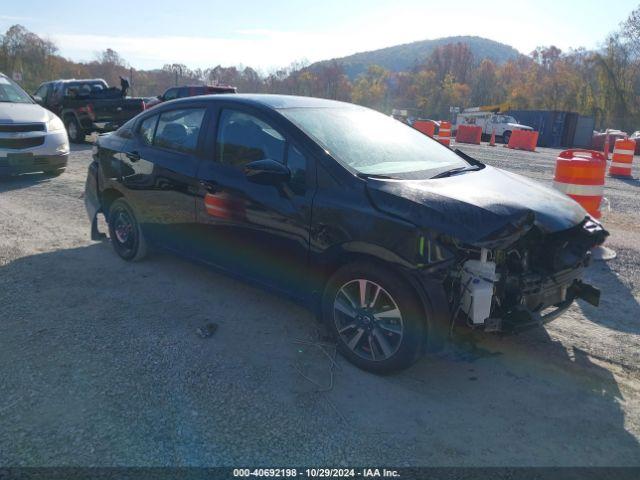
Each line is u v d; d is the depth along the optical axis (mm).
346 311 3420
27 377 3195
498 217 2982
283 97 4352
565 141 34562
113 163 5113
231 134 4090
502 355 3709
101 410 2906
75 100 15086
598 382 3410
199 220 4254
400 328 3184
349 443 2727
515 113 36500
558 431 2902
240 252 3996
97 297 4410
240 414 2920
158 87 87750
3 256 5316
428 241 2979
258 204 3762
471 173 3967
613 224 7754
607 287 5074
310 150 3568
